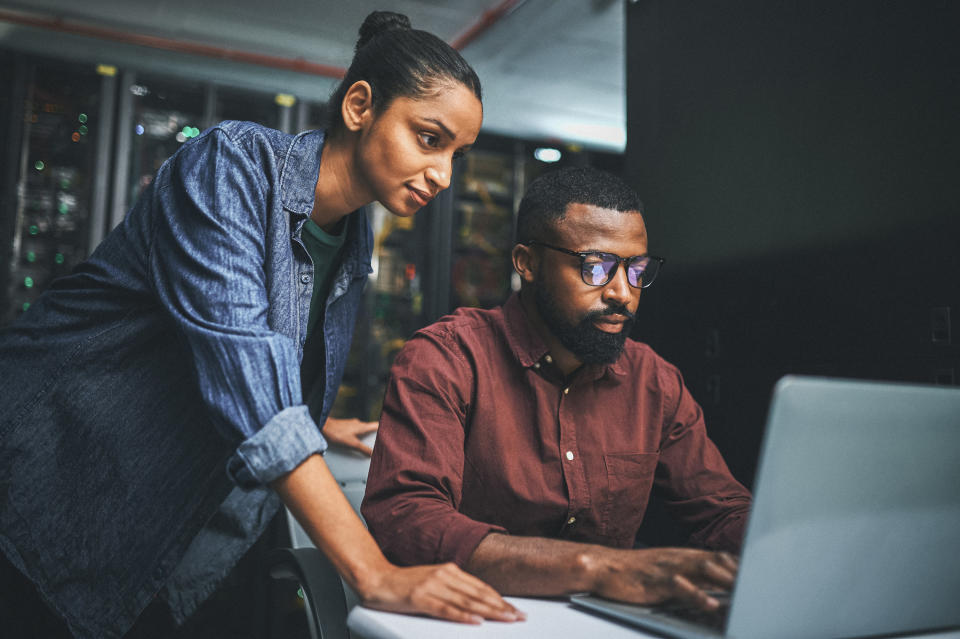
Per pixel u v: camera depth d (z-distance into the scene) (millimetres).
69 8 4414
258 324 854
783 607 570
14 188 4742
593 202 1005
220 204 918
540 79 5273
